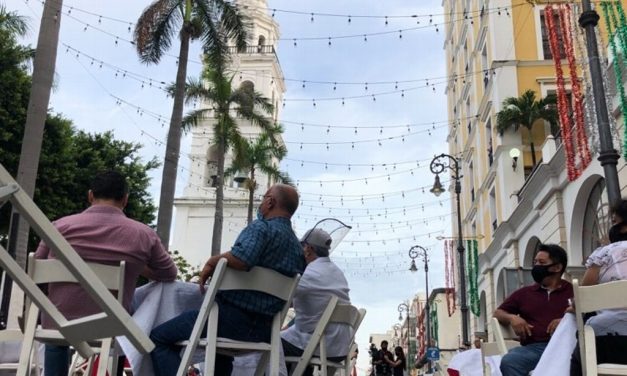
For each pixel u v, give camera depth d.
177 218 44.59
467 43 30.95
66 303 3.50
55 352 3.89
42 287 3.89
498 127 22.69
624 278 3.76
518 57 23.39
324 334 4.79
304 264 4.41
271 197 4.45
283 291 4.02
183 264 32.12
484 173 26.89
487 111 25.73
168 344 3.91
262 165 32.88
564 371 3.84
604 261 3.92
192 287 4.34
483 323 28.59
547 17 15.04
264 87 46.69
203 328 3.96
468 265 28.83
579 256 15.72
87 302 3.53
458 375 6.59
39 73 12.75
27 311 3.47
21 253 11.44
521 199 20.03
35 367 4.24
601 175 13.72
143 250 3.88
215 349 3.73
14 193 2.33
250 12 48.31
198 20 21.02
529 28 23.67
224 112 28.62
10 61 18.20
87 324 2.58
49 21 13.08
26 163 12.27
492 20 24.27
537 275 5.11
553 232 17.16
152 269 4.08
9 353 4.52
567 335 3.97
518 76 23.19
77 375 4.86
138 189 24.66
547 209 17.72
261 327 3.98
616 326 3.76
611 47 12.08
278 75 49.34
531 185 18.45
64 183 20.16
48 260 3.42
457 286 33.41
